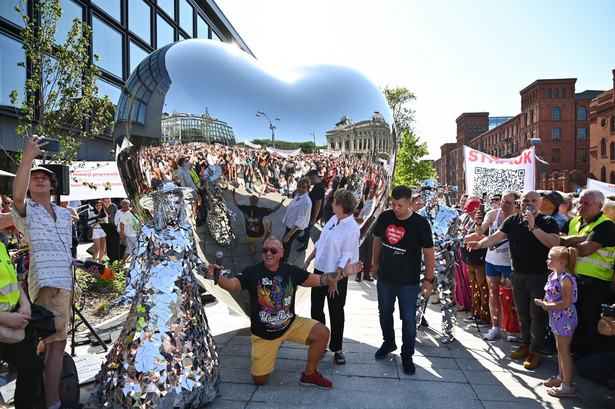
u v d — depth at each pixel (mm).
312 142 3395
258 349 3197
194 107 3211
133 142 3428
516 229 3770
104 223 8164
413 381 3377
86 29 7461
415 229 3600
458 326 4969
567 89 60625
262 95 3314
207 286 4008
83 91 7312
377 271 4066
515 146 70125
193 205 3283
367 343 4273
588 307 3598
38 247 2725
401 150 36688
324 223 3580
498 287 4535
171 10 17172
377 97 3912
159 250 2822
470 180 8203
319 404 2959
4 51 9117
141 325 2717
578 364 3168
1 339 2309
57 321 2760
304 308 5523
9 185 9227
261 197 3318
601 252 3562
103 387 2693
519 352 3902
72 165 7684
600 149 47656
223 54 3451
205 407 2887
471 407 2955
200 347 2879
